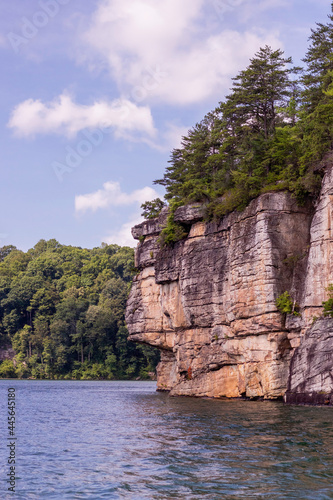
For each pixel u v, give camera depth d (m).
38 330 168.62
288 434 31.92
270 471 23.61
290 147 60.91
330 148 54.34
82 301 171.62
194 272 67.75
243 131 69.06
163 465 25.50
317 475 22.86
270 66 66.56
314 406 46.78
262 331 54.53
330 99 58.72
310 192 55.31
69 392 92.81
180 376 73.12
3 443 33.41
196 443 30.27
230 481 22.47
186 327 70.88
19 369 166.38
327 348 47.47
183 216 70.12
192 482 22.64
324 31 66.12
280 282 54.03
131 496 21.39
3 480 24.16
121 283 179.00
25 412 54.38
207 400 61.03
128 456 27.95
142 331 84.50
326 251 50.19
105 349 160.12
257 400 55.91
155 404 58.56
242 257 57.62
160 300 80.38
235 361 60.69
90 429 39.22
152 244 83.19
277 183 57.44
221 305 63.19
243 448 28.23
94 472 25.08
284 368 53.59
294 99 70.62
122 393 87.44
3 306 177.50
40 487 23.02
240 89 67.44
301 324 51.59
